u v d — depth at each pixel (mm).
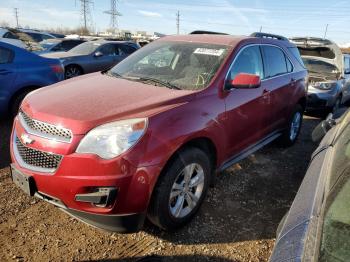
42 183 2691
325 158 2309
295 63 5328
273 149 5621
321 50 9305
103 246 2918
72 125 2617
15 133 3117
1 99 5652
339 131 2672
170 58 3936
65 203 2676
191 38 4266
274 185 4273
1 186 3781
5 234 2990
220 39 4098
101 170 2525
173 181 2869
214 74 3521
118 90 3248
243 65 3928
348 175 1593
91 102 2926
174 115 2883
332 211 1443
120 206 2590
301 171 4781
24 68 5859
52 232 3061
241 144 4000
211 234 3168
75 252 2828
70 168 2566
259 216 3539
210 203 3701
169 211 2922
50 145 2656
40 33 18953
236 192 4008
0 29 15914
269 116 4520
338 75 8633
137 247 2932
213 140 3312
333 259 1242
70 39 15328
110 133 2572
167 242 3014
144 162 2607
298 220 1641
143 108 2826
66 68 10469
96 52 11156
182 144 2885
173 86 3426
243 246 3041
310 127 7566
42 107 2895
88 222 2713
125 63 4230
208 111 3232
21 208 3393
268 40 4691
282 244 1535
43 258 2740
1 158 4516
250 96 3920
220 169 3670
